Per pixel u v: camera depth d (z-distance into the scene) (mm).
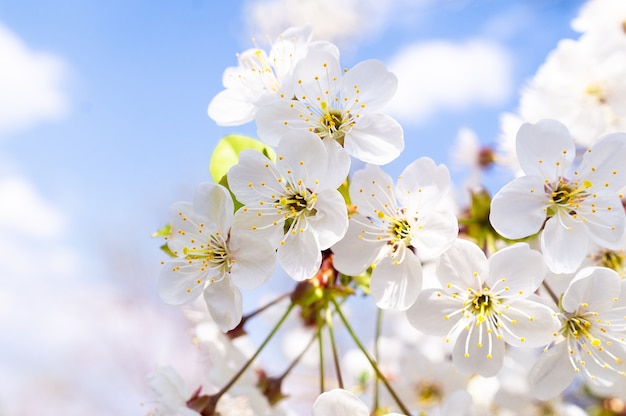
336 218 251
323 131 260
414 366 310
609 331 257
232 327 253
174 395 272
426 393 309
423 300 256
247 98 276
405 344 338
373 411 291
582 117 305
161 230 281
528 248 253
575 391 317
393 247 258
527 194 255
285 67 278
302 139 254
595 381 258
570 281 261
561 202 257
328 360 328
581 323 257
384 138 258
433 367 308
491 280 254
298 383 320
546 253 253
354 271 258
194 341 300
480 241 283
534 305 251
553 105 309
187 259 259
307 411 319
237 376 275
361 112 262
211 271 257
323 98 263
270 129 262
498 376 299
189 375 472
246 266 254
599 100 306
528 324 252
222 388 281
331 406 251
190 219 260
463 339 256
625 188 276
